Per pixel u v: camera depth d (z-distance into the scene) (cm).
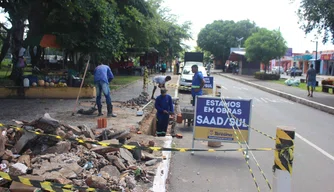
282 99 1870
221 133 690
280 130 361
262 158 678
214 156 681
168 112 867
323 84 2175
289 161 356
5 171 400
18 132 532
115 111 1041
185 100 1636
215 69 7450
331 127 1045
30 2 1437
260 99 1814
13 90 1267
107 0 1717
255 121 1112
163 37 3828
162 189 434
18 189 362
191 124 1026
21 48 1468
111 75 959
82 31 1498
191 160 650
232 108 679
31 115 902
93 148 531
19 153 488
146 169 503
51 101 1216
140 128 831
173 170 587
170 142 672
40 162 456
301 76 5362
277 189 360
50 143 512
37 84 1314
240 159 665
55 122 526
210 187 514
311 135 916
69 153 500
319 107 1488
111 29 1538
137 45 2775
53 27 1609
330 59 5666
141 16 2194
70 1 1309
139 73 3334
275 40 3459
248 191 503
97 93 945
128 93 1585
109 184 416
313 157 698
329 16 1716
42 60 2961
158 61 4528
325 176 582
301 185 537
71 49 1544
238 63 4984
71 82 1331
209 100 689
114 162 495
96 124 811
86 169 462
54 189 316
